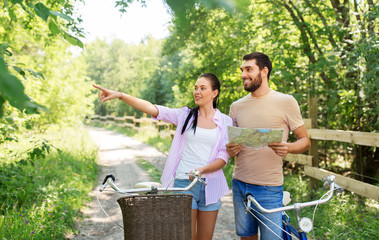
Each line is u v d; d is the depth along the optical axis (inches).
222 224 190.7
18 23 258.8
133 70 1317.7
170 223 80.3
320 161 341.7
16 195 176.7
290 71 286.0
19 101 26.0
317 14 297.3
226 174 309.3
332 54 251.1
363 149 271.1
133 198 79.1
